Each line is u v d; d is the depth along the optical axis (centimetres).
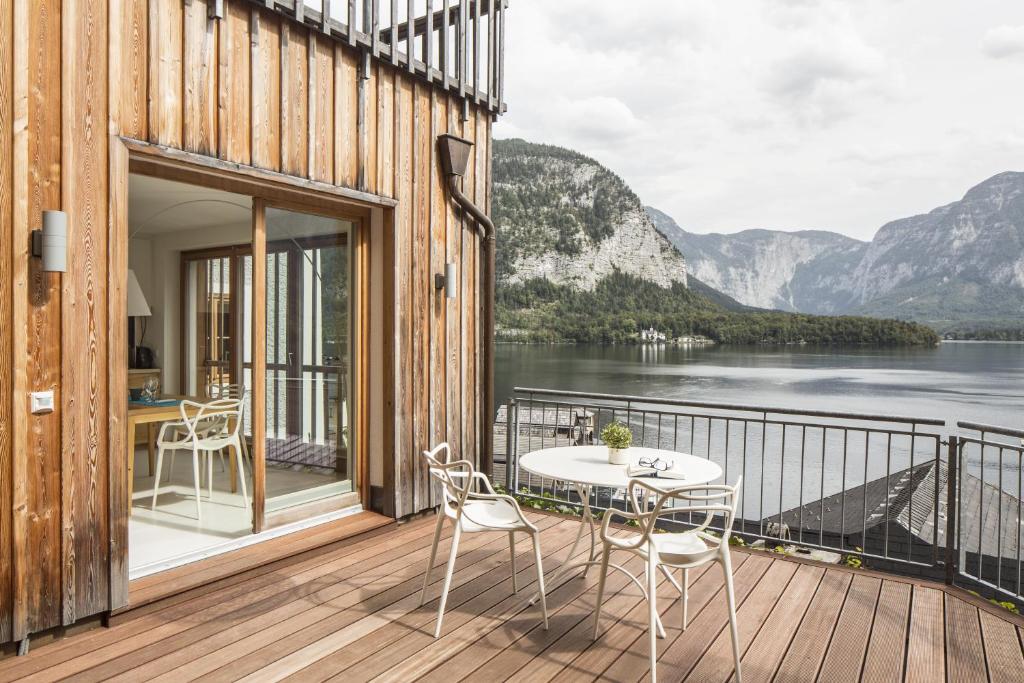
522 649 269
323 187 379
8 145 247
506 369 8762
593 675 249
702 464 335
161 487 489
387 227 442
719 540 271
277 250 393
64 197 262
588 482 294
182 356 589
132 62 284
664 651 271
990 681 251
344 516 439
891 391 6919
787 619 305
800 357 10962
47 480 261
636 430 4350
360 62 405
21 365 252
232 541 373
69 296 265
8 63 246
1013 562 1106
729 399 6294
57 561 265
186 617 295
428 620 296
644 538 253
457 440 503
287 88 355
